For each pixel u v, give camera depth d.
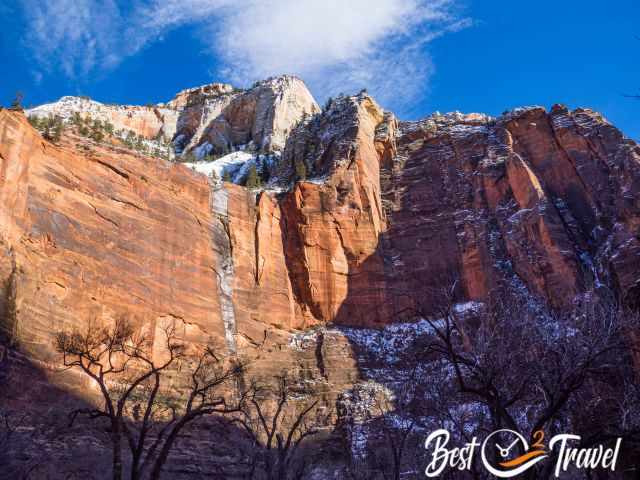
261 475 39.66
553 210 69.00
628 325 22.28
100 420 39.72
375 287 67.00
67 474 34.09
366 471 35.97
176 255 56.72
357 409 50.94
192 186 62.91
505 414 18.72
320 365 57.41
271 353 57.91
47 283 44.38
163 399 45.97
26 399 37.75
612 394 22.08
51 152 49.97
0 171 43.88
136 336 48.94
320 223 69.31
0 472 29.83
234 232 64.19
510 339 21.08
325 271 66.88
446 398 28.94
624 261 56.56
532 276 64.94
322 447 47.25
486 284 66.56
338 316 64.81
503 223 71.44
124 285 50.50
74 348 27.50
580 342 20.12
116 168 55.38
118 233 52.22
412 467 31.53
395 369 56.88
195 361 51.91
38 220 46.09
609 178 70.69
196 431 43.91
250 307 60.88
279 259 66.62
